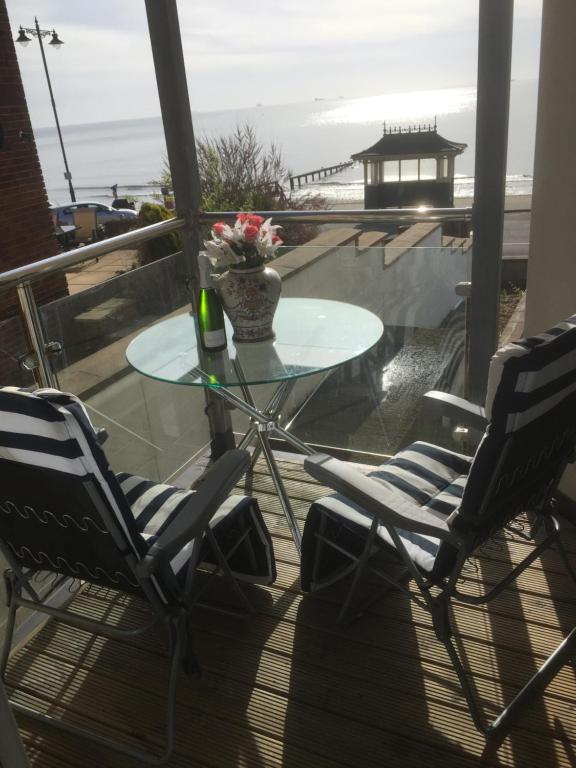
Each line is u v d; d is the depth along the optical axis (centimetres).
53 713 175
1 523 162
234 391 296
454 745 159
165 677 184
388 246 250
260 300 227
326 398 288
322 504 187
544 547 173
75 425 127
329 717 168
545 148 221
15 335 212
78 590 221
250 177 767
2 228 841
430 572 158
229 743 163
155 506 187
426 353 259
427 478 191
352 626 197
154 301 262
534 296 241
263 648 191
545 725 162
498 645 186
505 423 133
